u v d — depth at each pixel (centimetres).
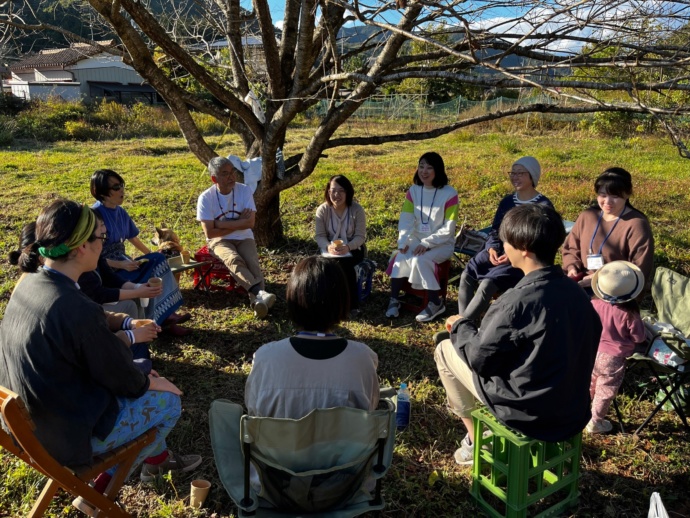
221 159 515
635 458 328
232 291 566
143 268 435
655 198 970
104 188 442
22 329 222
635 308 328
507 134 2028
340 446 224
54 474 221
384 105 1759
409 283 540
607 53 388
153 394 262
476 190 1017
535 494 270
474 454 290
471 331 270
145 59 543
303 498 222
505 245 262
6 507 281
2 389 206
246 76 636
